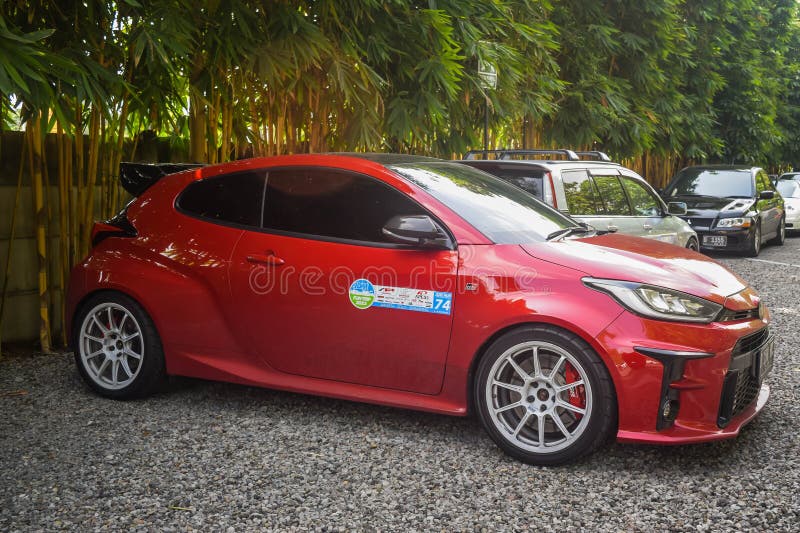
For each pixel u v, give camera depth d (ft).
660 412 10.57
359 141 21.03
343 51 19.79
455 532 9.17
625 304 10.71
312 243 12.67
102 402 14.12
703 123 56.29
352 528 9.26
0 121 17.47
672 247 13.17
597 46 41.16
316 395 13.08
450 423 12.98
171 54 17.61
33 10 15.47
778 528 9.26
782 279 31.01
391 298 11.94
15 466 11.12
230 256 13.25
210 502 9.95
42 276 17.92
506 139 40.83
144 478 10.69
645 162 62.03
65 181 18.21
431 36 21.58
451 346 11.58
